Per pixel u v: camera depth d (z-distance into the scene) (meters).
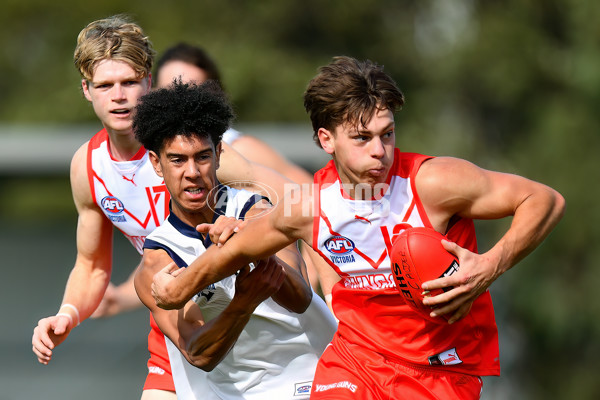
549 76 80.31
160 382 20.81
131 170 19.69
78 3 101.25
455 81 82.19
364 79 15.52
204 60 24.14
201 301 18.08
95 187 20.09
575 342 71.62
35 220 78.75
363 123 15.38
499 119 82.38
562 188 72.62
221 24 88.56
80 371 55.25
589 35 75.25
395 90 15.62
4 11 103.38
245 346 18.55
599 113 74.62
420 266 15.42
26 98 98.75
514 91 79.75
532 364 72.44
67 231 70.44
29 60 104.56
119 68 19.12
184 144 16.53
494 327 17.23
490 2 85.38
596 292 70.38
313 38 88.50
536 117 78.38
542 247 71.50
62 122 90.75
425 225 15.94
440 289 15.32
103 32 19.27
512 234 15.58
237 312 16.78
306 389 18.84
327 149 16.12
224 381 19.05
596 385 70.69
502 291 73.31
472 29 84.75
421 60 86.62
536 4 83.12
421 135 80.94
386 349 16.95
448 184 15.71
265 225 16.27
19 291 60.72
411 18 89.75
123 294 23.70
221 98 17.11
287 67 83.44
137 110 17.05
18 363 54.81
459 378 17.00
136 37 19.44
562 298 70.81
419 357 16.81
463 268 15.27
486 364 17.12
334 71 15.73
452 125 82.94
